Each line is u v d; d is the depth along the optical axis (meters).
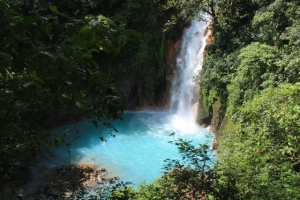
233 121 11.88
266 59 11.71
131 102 21.98
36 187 11.16
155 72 21.58
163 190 5.43
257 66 11.95
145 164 14.59
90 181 12.70
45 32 2.74
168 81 21.44
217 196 4.52
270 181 5.30
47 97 3.13
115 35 2.73
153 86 21.80
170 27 19.52
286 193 4.64
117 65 20.89
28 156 4.12
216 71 15.53
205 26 19.95
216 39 16.95
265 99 8.75
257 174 5.73
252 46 12.59
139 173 13.83
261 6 14.71
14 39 2.63
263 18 13.21
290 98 7.74
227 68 15.14
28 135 3.71
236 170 5.22
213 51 17.33
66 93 3.18
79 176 13.10
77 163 14.43
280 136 6.95
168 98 21.55
